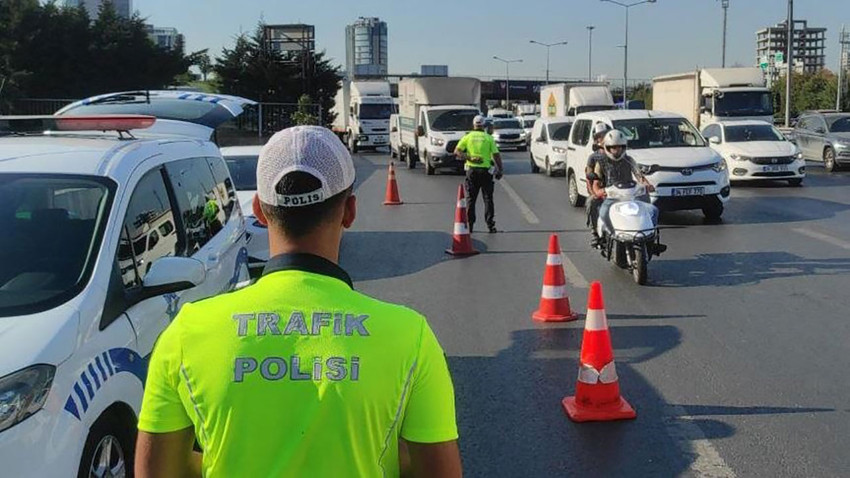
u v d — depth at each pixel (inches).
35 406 121.0
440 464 68.4
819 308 319.9
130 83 1509.6
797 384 231.9
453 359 261.7
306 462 64.3
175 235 189.0
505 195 759.7
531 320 310.3
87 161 172.4
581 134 652.1
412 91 1146.0
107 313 146.4
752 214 597.9
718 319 305.6
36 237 155.1
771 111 1093.8
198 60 1654.8
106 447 137.1
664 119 609.3
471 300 346.9
